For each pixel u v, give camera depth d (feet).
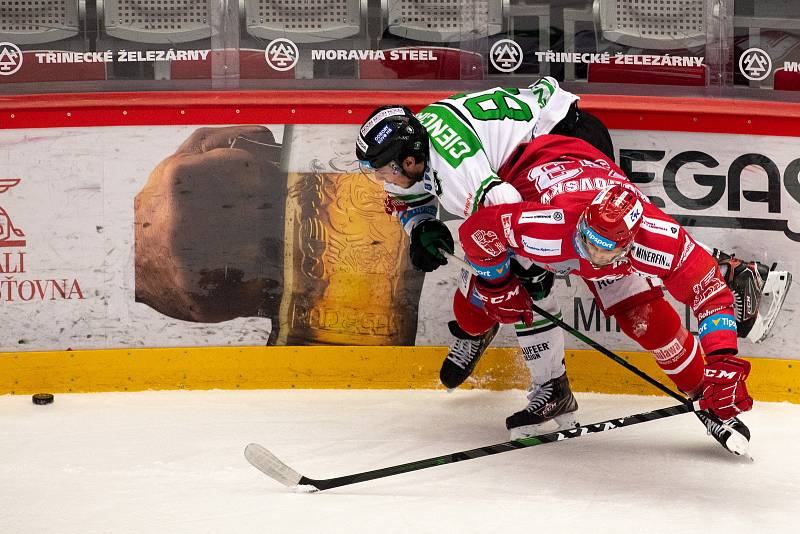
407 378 52.26
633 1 52.44
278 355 52.11
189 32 52.44
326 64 52.80
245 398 50.47
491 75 52.90
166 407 48.85
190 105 51.01
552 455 41.78
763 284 50.96
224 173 51.49
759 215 51.31
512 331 51.98
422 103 51.37
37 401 49.44
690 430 45.52
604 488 37.63
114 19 52.21
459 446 43.19
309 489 36.96
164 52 52.47
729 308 37.40
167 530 32.94
